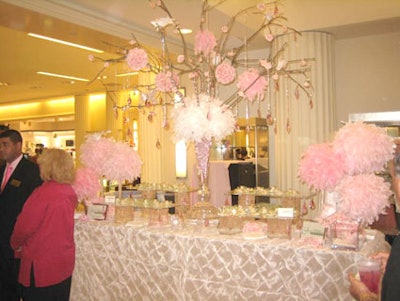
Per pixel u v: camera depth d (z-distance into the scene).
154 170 6.21
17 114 14.13
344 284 2.14
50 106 13.20
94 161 3.35
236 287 2.41
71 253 2.73
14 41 6.08
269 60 2.93
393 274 1.31
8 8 3.83
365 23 4.94
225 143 5.41
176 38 5.31
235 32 4.96
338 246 2.20
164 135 6.28
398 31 5.34
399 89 5.40
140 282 2.80
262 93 2.86
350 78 5.67
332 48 5.36
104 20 4.53
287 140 5.26
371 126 2.30
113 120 10.39
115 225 2.97
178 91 2.82
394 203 2.95
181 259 2.61
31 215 2.58
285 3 5.04
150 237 2.74
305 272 2.23
